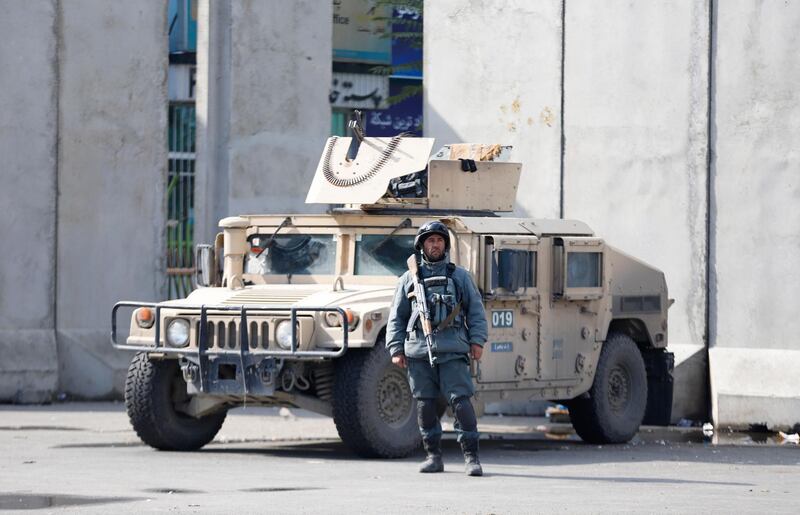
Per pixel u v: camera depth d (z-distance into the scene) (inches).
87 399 1926.7
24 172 1907.0
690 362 1723.7
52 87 1925.4
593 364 1438.2
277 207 2050.9
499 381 1312.7
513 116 1868.8
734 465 1219.2
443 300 1074.1
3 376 1861.5
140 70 1991.9
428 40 1934.1
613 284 1473.9
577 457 1291.8
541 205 1845.5
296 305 1244.5
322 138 2089.1
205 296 1312.7
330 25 2096.5
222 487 962.7
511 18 1871.3
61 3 1937.7
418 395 1095.0
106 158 1966.0
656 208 1764.3
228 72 2023.9
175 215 2770.7
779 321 1668.3
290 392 1251.2
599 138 1804.9
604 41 1802.4
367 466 1152.8
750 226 1692.9
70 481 1000.2
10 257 1892.2
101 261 1959.9
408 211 1327.5
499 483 1011.3
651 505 866.1
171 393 1314.0
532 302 1349.7
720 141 1720.0
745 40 1704.0
